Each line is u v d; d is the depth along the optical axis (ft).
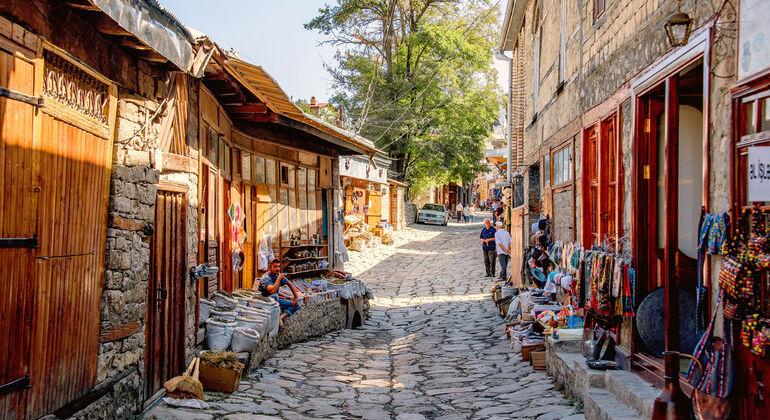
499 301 44.27
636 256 20.53
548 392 23.63
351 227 89.30
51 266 14.08
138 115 18.69
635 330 20.15
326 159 49.16
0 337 12.26
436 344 36.32
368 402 23.73
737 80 13.73
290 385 25.52
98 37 16.01
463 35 113.70
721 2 14.67
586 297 25.14
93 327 16.19
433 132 116.16
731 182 13.79
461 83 115.03
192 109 24.27
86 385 15.81
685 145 21.86
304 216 44.73
